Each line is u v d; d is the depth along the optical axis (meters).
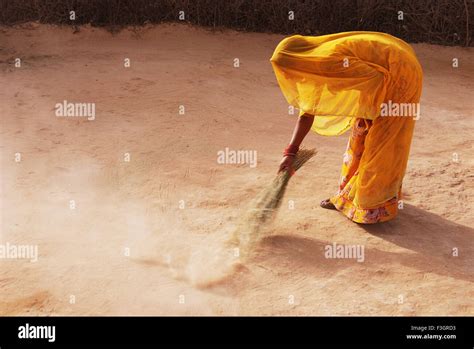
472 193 6.31
